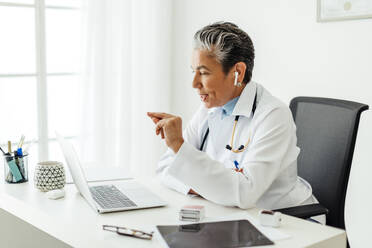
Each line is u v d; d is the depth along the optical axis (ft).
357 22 7.80
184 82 11.06
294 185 5.39
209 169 4.65
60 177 5.16
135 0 10.43
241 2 9.64
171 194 5.16
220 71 5.04
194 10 10.66
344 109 5.57
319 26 8.36
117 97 10.30
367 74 7.73
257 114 5.21
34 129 10.90
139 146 10.89
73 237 4.19
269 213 4.12
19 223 5.86
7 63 11.14
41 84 9.53
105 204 4.61
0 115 11.12
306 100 6.16
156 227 4.01
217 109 5.61
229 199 4.62
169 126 4.65
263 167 4.82
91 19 9.64
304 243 3.74
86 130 9.85
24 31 10.81
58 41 10.58
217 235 3.83
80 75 9.74
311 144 5.82
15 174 5.46
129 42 10.25
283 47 8.97
